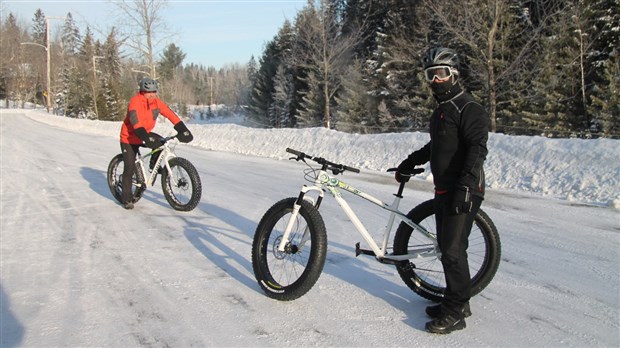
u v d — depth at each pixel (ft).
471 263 13.53
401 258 12.85
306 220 12.87
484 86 66.59
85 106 169.68
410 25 87.86
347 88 97.45
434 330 11.24
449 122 11.23
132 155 23.34
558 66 66.03
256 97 164.45
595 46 66.49
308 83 115.85
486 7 60.08
